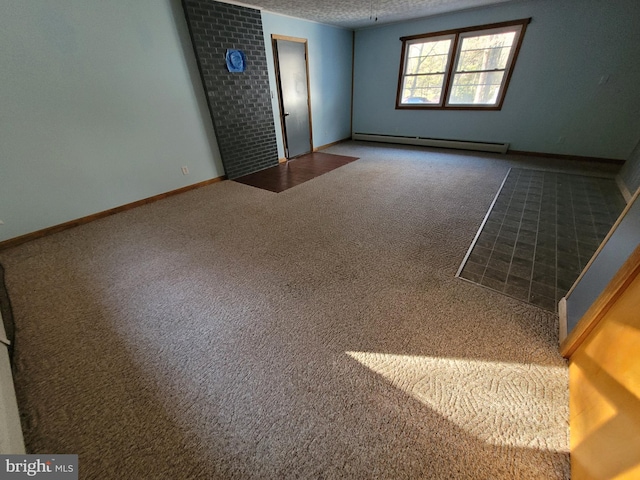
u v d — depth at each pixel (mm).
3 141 2318
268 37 4148
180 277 2018
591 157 4289
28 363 1396
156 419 1144
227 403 1191
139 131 3100
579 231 2436
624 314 906
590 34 3752
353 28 5512
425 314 1608
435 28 4773
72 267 2164
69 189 2750
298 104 4996
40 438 1087
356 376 1279
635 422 724
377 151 5555
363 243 2363
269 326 1573
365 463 980
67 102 2561
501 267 1997
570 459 969
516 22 4109
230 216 2953
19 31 2205
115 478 967
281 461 997
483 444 1019
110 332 1569
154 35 2959
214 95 3582
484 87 4809
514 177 3781
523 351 1360
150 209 3195
